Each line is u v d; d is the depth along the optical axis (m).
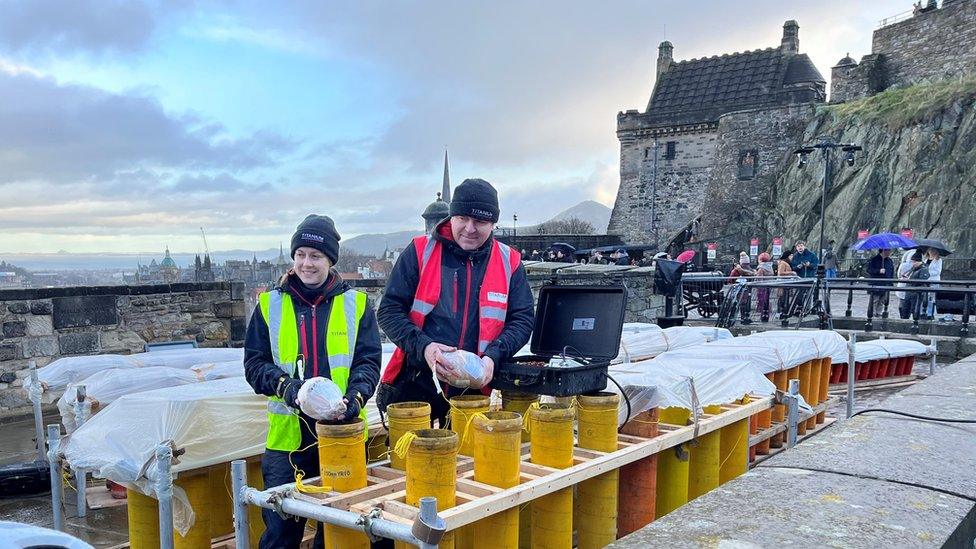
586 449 3.20
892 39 40.00
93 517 4.42
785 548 1.61
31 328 7.85
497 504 2.49
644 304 14.09
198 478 3.29
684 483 3.76
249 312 9.58
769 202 40.78
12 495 4.78
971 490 2.03
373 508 2.28
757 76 45.28
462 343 3.13
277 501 2.48
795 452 2.45
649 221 47.56
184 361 5.62
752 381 4.41
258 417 3.42
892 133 35.00
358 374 2.95
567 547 2.91
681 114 45.88
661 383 3.62
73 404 4.35
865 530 1.72
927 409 3.17
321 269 3.00
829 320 12.02
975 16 35.75
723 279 14.25
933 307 12.57
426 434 2.54
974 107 32.28
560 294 3.55
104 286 8.35
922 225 32.06
